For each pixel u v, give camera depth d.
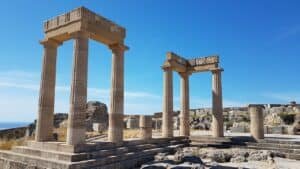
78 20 17.94
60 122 50.50
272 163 17.48
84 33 17.97
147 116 24.12
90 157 15.51
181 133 30.39
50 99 20.00
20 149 18.16
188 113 31.03
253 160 19.09
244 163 18.08
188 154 18.61
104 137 31.39
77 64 17.47
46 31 20.31
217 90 28.69
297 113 48.09
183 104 31.06
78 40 17.77
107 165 15.74
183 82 31.58
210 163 17.03
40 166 15.17
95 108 50.50
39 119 19.34
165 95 28.52
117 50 21.12
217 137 27.11
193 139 28.14
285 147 22.09
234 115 55.41
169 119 27.91
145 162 18.91
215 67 29.33
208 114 58.44
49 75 20.09
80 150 15.69
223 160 19.28
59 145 16.41
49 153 15.79
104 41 20.69
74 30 18.05
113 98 20.48
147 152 19.73
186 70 31.69
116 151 17.62
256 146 23.67
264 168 16.09
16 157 17.16
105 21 19.97
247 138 25.28
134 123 48.19
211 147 25.62
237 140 25.64
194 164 15.41
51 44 20.42
